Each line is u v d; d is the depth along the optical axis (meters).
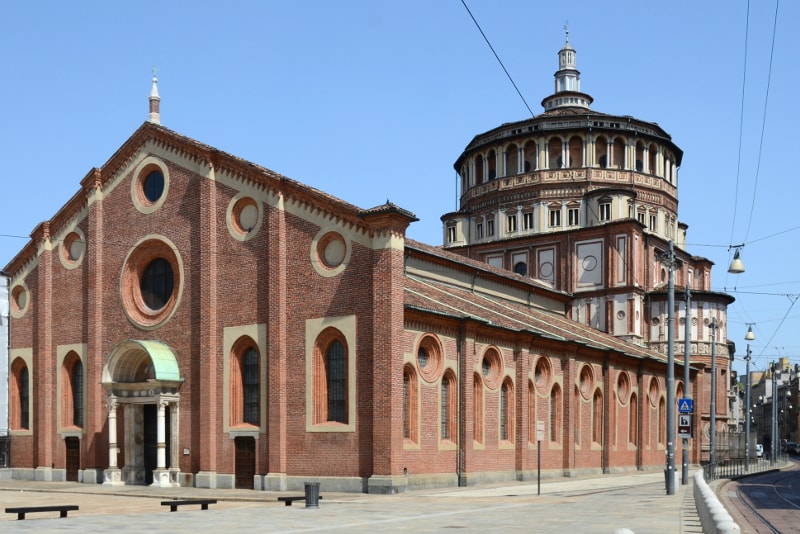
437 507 30.02
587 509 28.72
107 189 49.72
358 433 38.00
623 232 71.75
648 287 74.12
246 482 41.47
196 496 37.16
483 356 44.94
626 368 61.72
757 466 75.62
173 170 46.69
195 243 45.12
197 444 43.47
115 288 48.50
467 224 80.94
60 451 49.84
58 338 50.94
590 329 67.81
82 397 49.81
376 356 37.56
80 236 50.81
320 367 39.69
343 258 39.47
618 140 76.44
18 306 53.97
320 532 22.30
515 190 76.81
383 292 37.72
